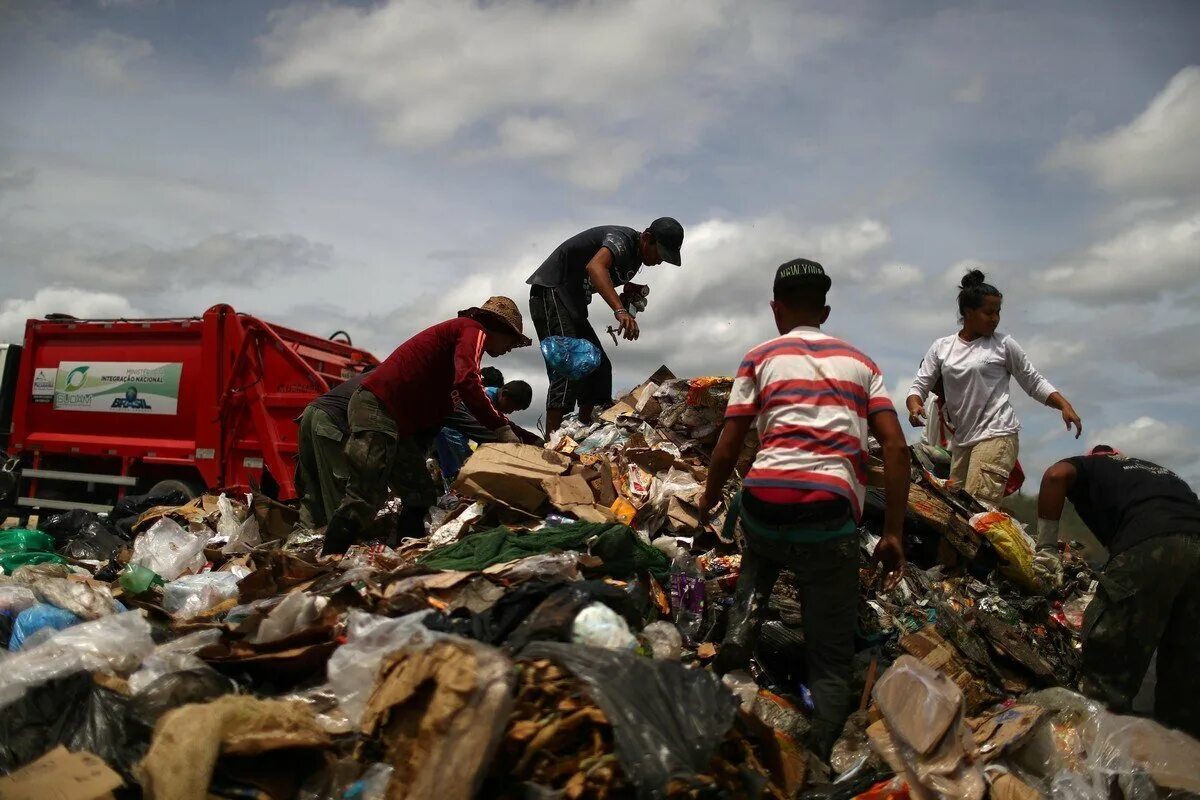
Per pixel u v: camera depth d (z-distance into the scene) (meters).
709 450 6.24
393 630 3.37
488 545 4.50
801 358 3.60
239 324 10.05
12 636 3.99
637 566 4.46
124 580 4.69
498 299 5.60
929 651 4.40
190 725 2.70
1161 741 3.43
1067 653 5.04
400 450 5.47
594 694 2.73
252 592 4.36
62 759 2.78
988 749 3.44
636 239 7.20
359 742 3.00
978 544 5.36
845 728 3.74
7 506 11.23
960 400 6.39
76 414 11.05
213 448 10.06
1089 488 4.44
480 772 2.62
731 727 2.91
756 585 3.72
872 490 5.39
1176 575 4.00
